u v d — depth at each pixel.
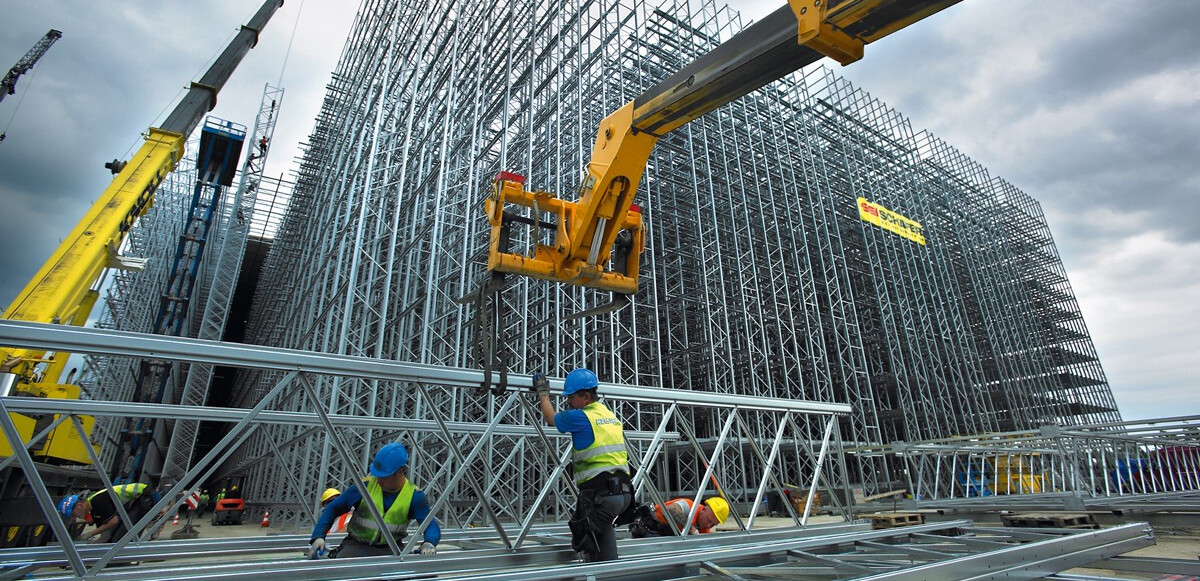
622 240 6.79
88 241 14.12
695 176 26.11
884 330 31.67
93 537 8.22
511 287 20.94
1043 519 8.15
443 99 22.80
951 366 34.38
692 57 27.83
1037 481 21.14
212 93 21.47
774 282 28.69
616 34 24.09
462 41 23.77
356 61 33.84
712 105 6.00
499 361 5.62
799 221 31.23
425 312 16.58
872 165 37.06
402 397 17.50
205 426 51.03
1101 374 48.25
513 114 23.62
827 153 35.47
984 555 4.23
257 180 50.16
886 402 32.94
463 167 22.91
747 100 31.41
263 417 7.26
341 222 22.83
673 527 6.46
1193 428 12.75
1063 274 51.34
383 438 14.51
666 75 27.69
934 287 35.56
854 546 5.59
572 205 6.68
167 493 4.10
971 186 44.81
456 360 16.47
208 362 4.18
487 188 21.73
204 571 3.91
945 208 41.78
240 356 4.30
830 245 29.89
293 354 4.55
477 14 24.69
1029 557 4.49
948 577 3.93
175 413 6.38
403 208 21.80
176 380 33.53
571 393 5.44
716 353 25.27
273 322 38.91
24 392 12.21
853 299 31.45
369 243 19.97
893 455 26.47
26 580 3.69
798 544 5.33
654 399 6.43
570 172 22.70
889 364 33.91
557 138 20.95
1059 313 50.50
